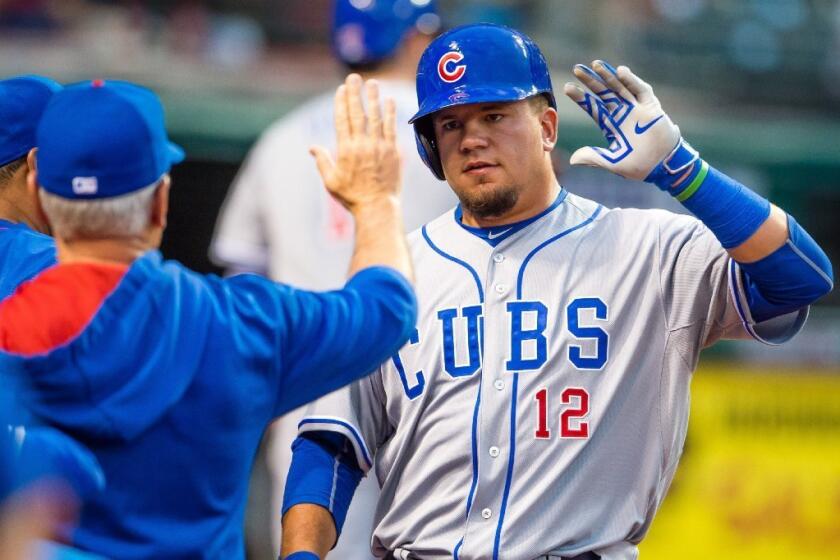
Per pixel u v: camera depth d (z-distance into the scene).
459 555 11.77
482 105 11.92
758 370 28.31
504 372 11.84
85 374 9.30
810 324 29.42
